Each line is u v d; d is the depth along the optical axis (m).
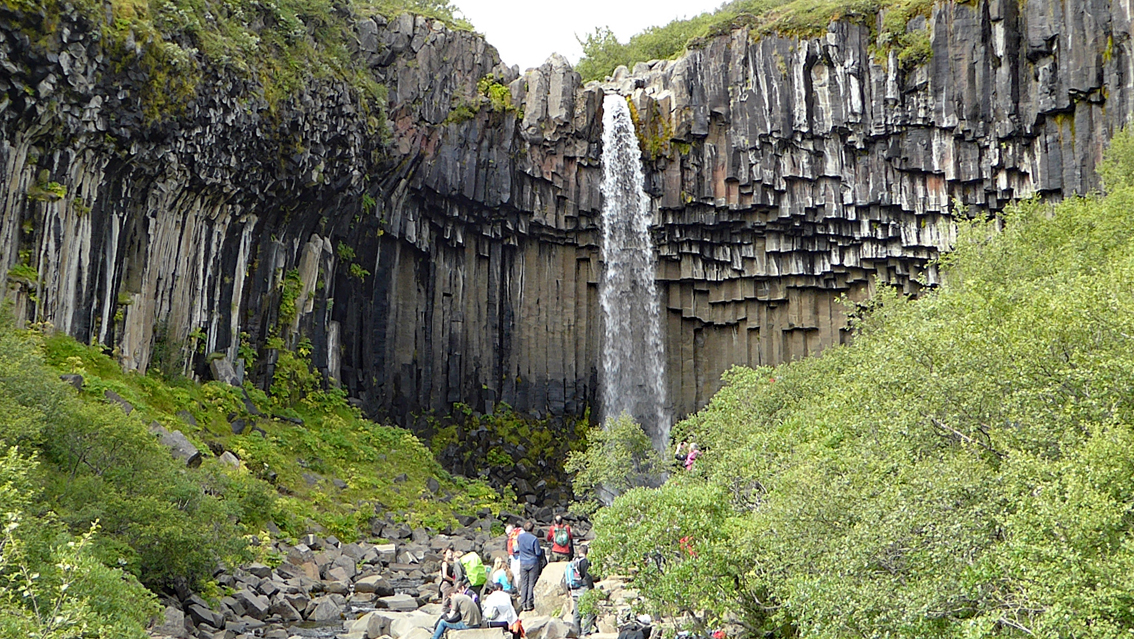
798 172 39.09
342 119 31.64
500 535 29.66
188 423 24.97
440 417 37.31
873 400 13.89
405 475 30.80
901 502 10.61
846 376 19.30
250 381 29.56
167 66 24.73
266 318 30.98
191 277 27.97
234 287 29.62
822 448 14.47
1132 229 19.59
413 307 37.03
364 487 28.61
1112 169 28.39
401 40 36.06
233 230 29.52
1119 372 10.73
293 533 23.50
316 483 27.05
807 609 10.76
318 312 33.09
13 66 21.16
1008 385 12.05
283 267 31.62
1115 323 11.56
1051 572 8.68
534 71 39.28
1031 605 8.91
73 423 16.25
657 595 13.03
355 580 22.22
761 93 39.31
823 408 17.56
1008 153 36.41
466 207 37.72
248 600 18.17
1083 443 10.21
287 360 30.83
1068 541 8.96
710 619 13.66
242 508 20.56
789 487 12.84
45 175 23.19
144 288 26.02
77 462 16.17
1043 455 10.96
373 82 33.84
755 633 13.40
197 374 28.03
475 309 38.75
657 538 13.45
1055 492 9.43
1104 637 8.11
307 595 19.83
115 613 11.76
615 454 26.92
